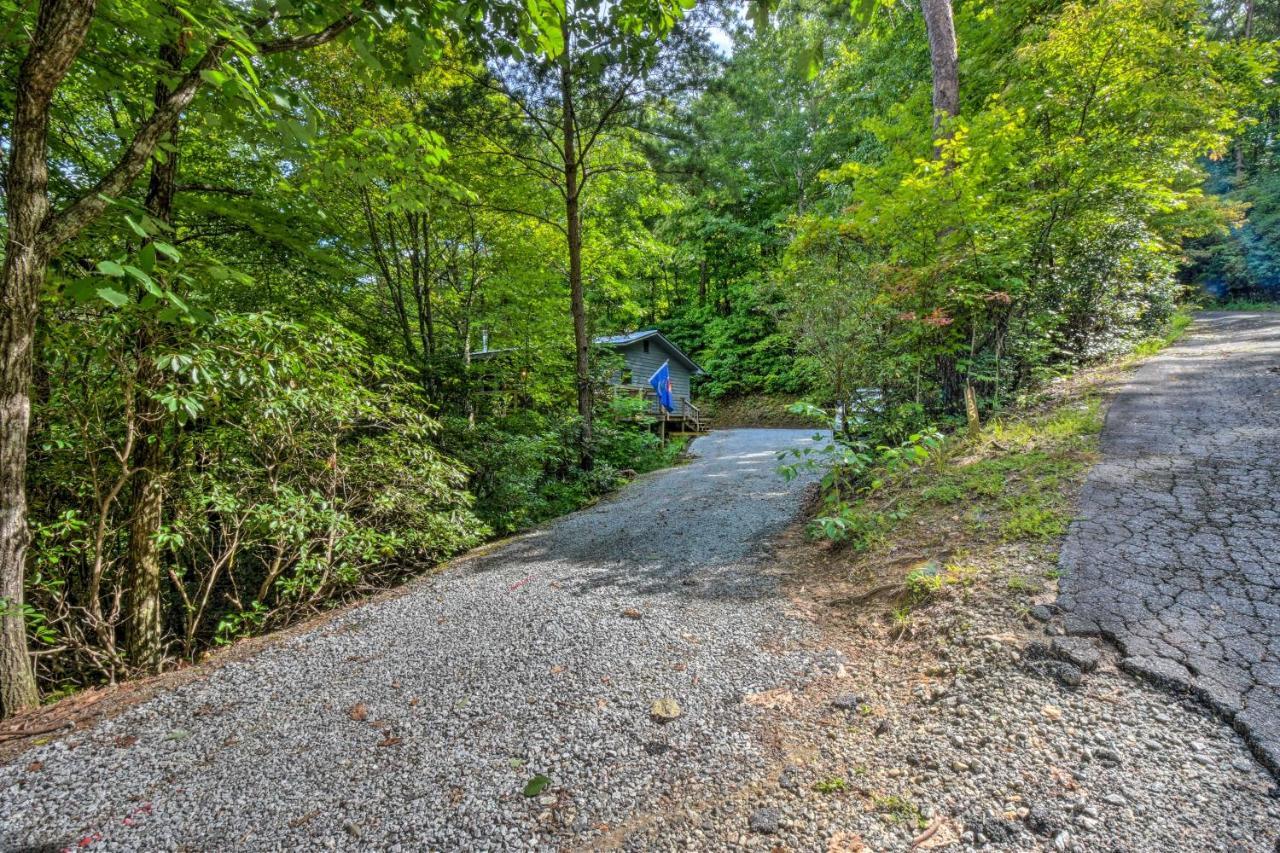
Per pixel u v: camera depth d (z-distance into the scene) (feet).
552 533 17.02
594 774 5.73
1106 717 5.24
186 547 12.14
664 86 22.38
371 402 13.75
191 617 11.46
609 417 32.50
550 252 29.37
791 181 63.21
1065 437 13.53
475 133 22.35
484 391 25.22
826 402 18.52
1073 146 16.79
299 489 13.32
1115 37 18.07
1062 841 4.09
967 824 4.43
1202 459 11.16
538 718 6.85
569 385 29.25
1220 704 5.05
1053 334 22.08
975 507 10.83
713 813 5.03
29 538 8.21
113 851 5.19
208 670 9.29
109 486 11.32
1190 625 6.25
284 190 13.46
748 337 72.13
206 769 6.41
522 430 25.13
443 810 5.40
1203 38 19.79
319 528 12.66
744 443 41.81
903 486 13.46
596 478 24.94
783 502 17.61
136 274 6.28
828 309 17.08
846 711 6.32
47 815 5.74
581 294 26.04
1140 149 18.16
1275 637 5.91
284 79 9.66
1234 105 20.77
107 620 10.92
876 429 17.07
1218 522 8.59
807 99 56.13
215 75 6.93
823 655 7.74
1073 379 20.63
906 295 16.97
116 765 6.58
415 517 15.20
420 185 12.03
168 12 8.11
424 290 25.58
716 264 77.97
